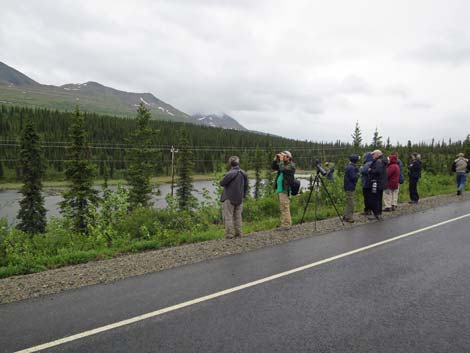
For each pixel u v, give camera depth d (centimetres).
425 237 772
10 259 695
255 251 677
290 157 888
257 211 1316
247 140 12431
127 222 1049
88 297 450
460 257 617
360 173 1062
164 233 889
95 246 838
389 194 1170
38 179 3114
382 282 494
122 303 429
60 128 10981
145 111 3456
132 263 610
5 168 7906
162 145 9238
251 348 321
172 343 331
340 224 949
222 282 500
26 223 2934
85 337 344
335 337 340
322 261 598
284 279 510
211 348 321
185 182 3784
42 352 317
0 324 373
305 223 995
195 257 641
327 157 9062
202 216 1299
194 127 14275
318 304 419
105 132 11181
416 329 355
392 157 1172
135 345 328
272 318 382
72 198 2608
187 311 402
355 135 5409
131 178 3334
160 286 488
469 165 1580
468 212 1110
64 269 587
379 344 326
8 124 10388
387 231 842
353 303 421
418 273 533
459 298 436
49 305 425
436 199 1449
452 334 344
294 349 318
